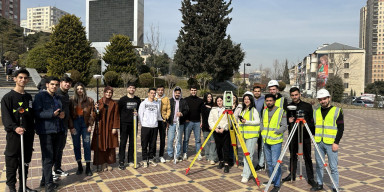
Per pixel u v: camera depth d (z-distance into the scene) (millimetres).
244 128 5137
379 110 27219
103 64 29141
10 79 21109
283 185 4863
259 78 54594
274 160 4586
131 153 6113
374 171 5785
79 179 5023
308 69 67938
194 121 6609
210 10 27219
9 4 94875
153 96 5953
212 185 4801
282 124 4570
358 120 17109
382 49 98375
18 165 4152
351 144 8961
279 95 5195
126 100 5801
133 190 4496
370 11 101688
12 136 3979
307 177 5000
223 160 5891
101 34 32000
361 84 55844
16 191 4242
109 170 5605
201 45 26984
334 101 33562
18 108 3869
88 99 5242
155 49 38938
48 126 4273
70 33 22766
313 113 4684
